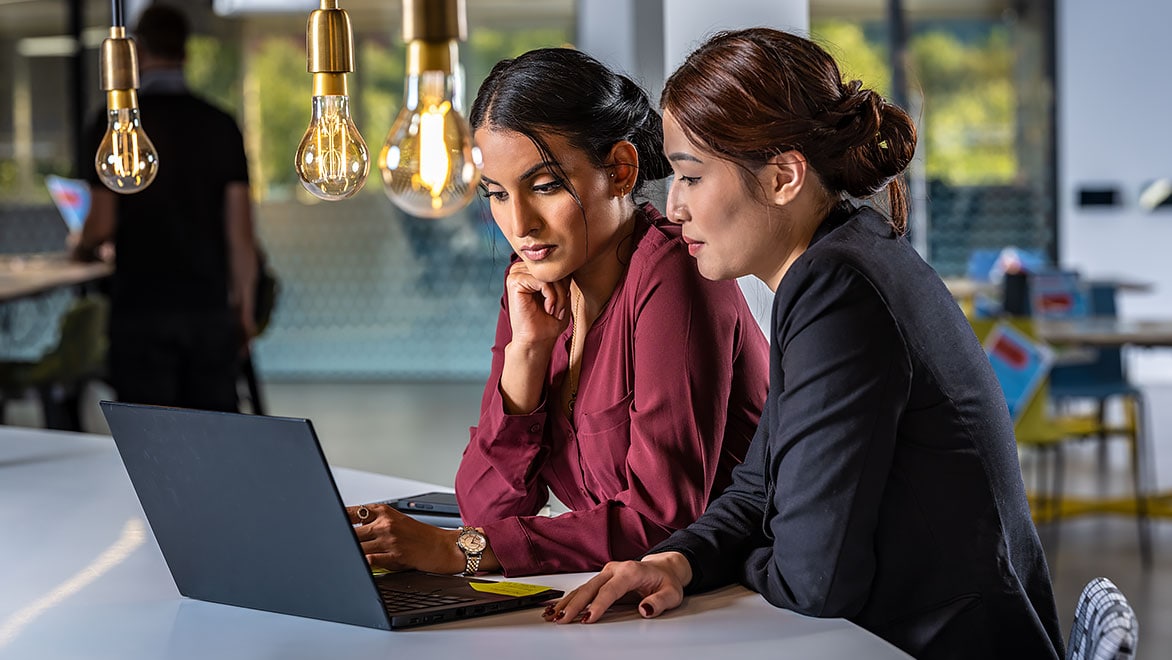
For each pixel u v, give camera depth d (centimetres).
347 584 142
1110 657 139
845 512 144
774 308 152
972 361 152
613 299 182
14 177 956
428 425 786
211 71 949
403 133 153
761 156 149
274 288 657
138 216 458
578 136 171
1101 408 612
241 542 147
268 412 828
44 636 143
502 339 203
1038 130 987
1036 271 669
